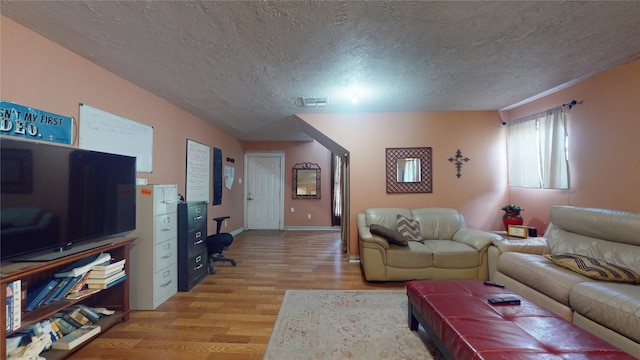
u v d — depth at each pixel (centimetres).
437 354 174
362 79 265
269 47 203
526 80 271
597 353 111
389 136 389
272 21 170
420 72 250
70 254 170
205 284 298
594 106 260
